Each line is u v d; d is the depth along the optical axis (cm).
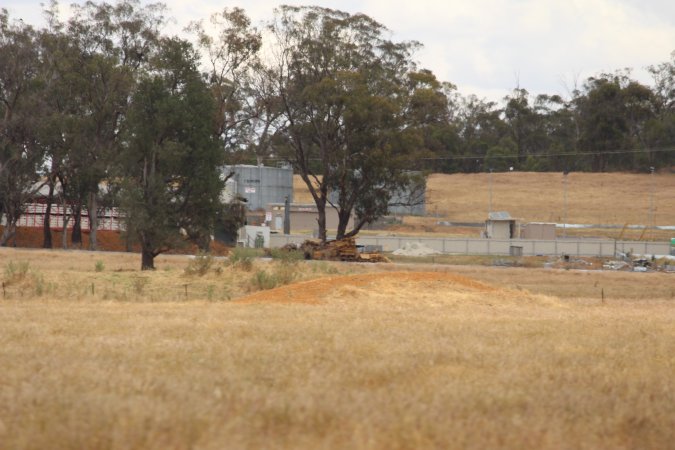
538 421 1769
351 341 2886
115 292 5672
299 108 14712
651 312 5003
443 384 2120
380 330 3306
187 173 8931
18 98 14838
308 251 13200
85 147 14312
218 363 2347
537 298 5634
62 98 14800
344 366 2330
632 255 14600
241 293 6100
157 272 7100
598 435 1739
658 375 2427
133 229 8669
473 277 9925
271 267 7488
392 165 14175
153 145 8781
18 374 2128
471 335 3225
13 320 3512
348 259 13138
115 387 1955
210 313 3931
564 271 11262
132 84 13850
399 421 1677
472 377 2247
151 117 8806
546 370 2405
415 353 2628
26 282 5909
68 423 1602
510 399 1959
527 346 2923
